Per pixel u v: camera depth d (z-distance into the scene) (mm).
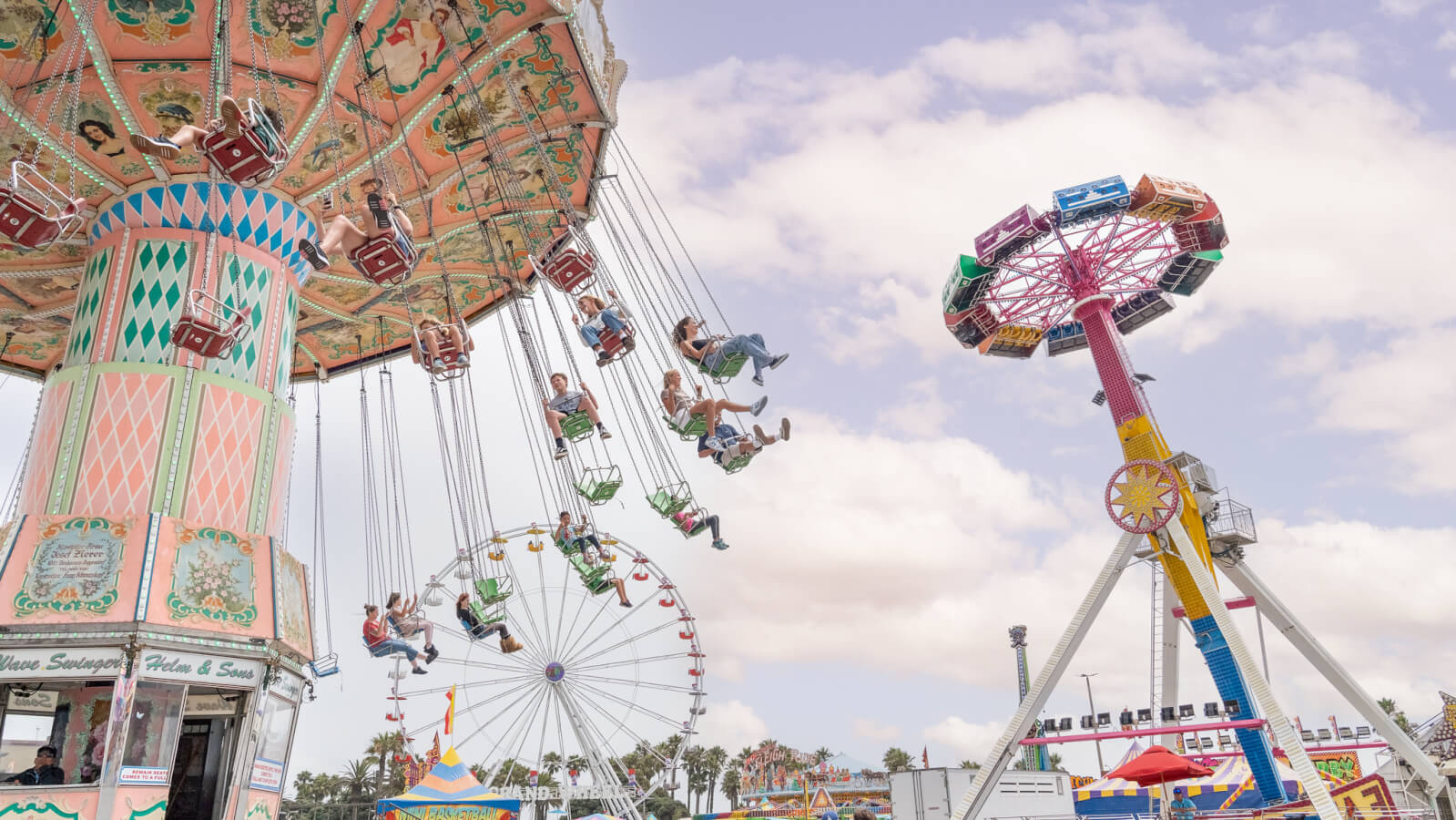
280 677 13352
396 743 77812
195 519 13250
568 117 16922
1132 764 22797
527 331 18531
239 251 14883
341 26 13812
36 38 13203
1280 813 28891
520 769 46781
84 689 11719
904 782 43531
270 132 9008
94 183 15023
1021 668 59406
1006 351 41188
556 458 15758
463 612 19891
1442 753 31219
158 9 13188
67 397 13570
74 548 12125
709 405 15383
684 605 41500
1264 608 31531
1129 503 31406
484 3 14273
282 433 14914
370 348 22875
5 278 18594
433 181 17453
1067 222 33219
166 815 12375
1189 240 35125
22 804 10898
